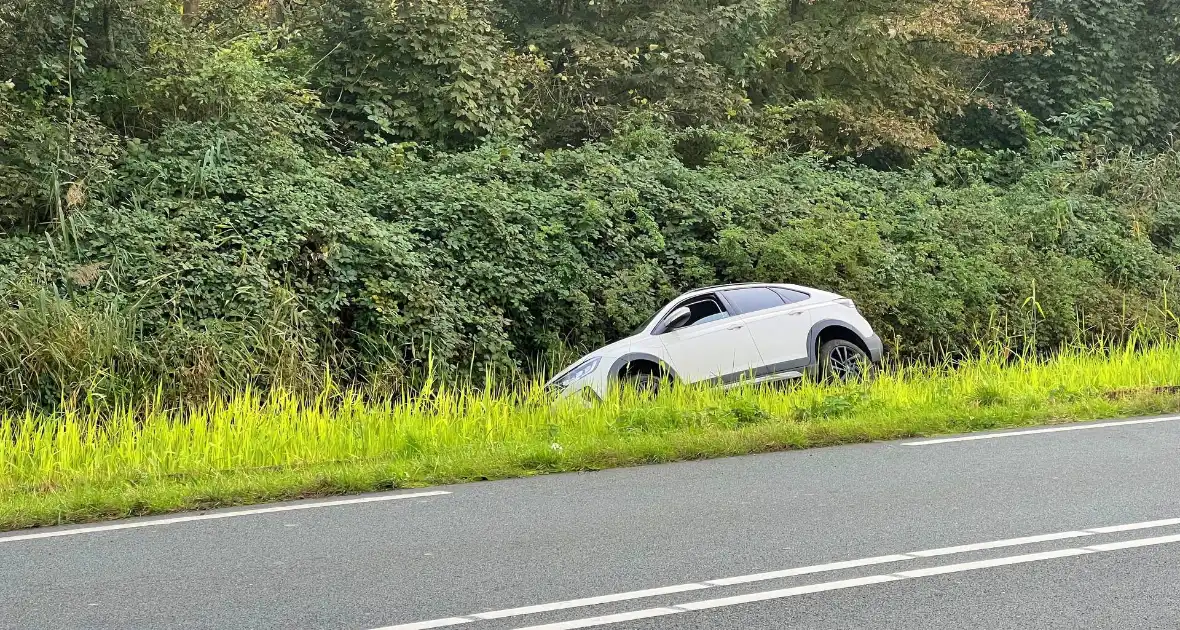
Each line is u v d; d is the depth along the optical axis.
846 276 18.44
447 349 15.41
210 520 7.60
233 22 20.91
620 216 18.09
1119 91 28.31
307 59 19.91
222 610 5.54
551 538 6.86
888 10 25.83
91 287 14.08
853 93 25.64
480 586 5.86
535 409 11.54
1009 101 27.31
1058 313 19.38
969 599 5.52
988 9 25.52
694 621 5.25
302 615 5.44
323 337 14.97
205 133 16.58
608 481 8.70
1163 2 28.56
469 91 19.84
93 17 17.06
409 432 10.43
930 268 19.53
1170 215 23.41
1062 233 21.50
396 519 7.50
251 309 14.30
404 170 18.47
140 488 8.44
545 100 22.42
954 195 22.03
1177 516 7.13
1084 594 5.59
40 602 5.73
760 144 23.31
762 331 14.21
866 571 6.01
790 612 5.36
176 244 14.75
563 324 17.03
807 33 25.44
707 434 10.12
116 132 16.92
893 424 10.58
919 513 7.32
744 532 6.91
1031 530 6.82
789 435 10.11
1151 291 21.12
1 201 14.66
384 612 5.45
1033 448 9.62
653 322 13.91
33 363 12.62
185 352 13.45
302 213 15.63
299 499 8.29
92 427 10.38
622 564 6.23
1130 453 9.30
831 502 7.71
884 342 18.06
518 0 24.20
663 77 22.78
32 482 9.06
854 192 21.05
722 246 18.19
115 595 5.83
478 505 7.89
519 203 17.55
